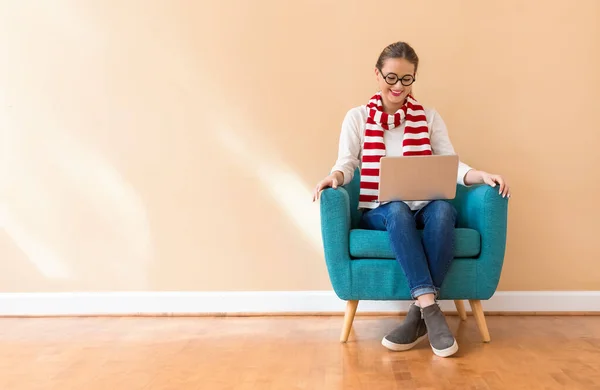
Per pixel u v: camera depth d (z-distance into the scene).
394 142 2.42
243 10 2.71
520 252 2.69
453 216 2.12
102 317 2.73
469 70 2.67
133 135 2.76
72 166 2.78
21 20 2.76
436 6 2.67
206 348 2.18
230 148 2.74
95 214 2.78
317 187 2.18
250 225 2.75
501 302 2.67
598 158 2.66
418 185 2.13
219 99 2.73
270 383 1.78
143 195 2.76
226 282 2.76
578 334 2.30
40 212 2.78
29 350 2.19
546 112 2.66
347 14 2.69
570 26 2.64
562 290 2.68
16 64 2.77
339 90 2.70
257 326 2.52
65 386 1.79
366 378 1.80
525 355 2.01
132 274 2.78
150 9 2.73
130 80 2.75
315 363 1.97
